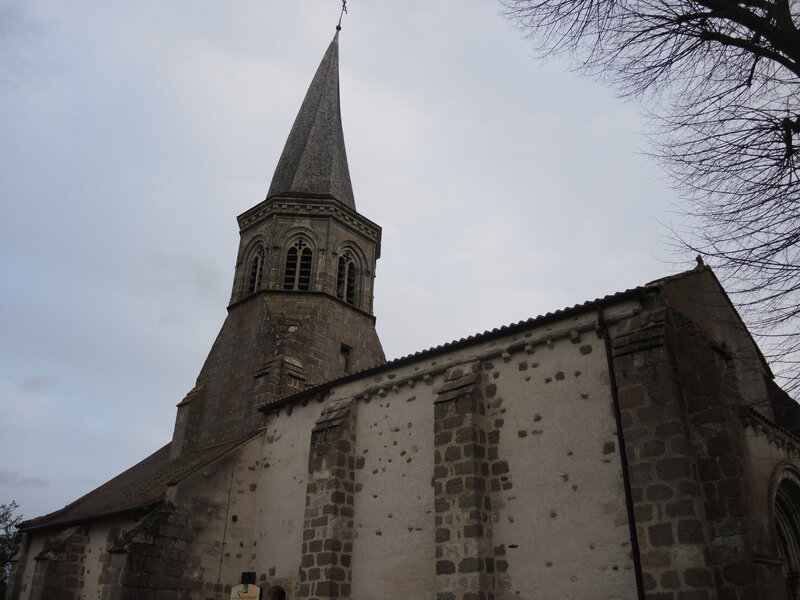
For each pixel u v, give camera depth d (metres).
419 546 14.20
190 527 17.48
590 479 11.95
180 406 25.64
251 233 28.50
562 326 13.57
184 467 20.94
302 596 15.34
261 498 19.14
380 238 30.02
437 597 12.71
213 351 26.64
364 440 16.59
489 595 12.33
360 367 26.28
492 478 13.37
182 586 16.78
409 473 15.15
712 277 14.96
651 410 11.27
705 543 10.27
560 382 13.15
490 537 12.87
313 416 18.70
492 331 14.55
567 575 11.59
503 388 14.05
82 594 19.36
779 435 13.14
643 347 11.77
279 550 17.66
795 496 13.13
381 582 14.61
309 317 25.25
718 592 10.05
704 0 8.28
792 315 7.62
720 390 11.26
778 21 8.04
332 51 36.44
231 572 18.00
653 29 8.59
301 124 33.12
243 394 23.69
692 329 12.01
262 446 20.08
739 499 10.39
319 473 16.38
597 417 12.30
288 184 30.08
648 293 12.55
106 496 24.89
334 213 27.89
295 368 23.50
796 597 12.35
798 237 7.64
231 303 27.20
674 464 10.66
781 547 12.95
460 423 13.77
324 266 26.70
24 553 23.84
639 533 10.66
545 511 12.34
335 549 15.27
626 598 10.72
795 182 7.81
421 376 15.79
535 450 12.95
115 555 16.11
